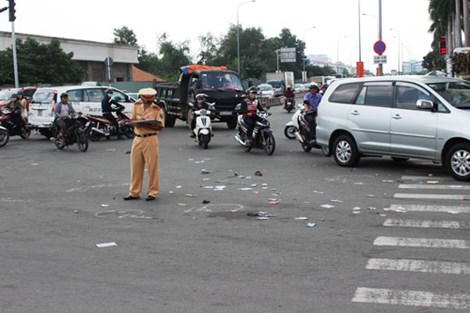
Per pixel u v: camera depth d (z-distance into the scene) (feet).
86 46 210.38
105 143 67.31
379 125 41.06
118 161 51.03
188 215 29.14
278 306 16.80
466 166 36.40
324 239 23.97
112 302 17.48
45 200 34.12
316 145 51.96
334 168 43.75
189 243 23.93
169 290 18.40
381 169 42.73
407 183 36.60
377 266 20.30
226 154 54.24
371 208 29.50
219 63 372.17
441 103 37.88
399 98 40.40
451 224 25.91
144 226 27.09
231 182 38.55
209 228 26.35
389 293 17.65
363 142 42.37
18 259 22.21
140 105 32.99
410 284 18.40
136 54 241.76
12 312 16.88
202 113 60.03
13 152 60.54
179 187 37.04
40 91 72.38
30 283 19.43
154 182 33.22
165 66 337.31
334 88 45.27
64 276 20.07
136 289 18.58
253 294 17.84
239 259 21.53
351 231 25.13
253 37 393.50
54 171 46.09
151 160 32.89
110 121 70.38
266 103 145.28
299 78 474.90
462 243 22.91
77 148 62.39
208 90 77.00
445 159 37.76
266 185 37.04
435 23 260.01
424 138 38.29
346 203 30.89
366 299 17.19
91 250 23.24
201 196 33.94
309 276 19.40
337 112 44.19
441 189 34.24
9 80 163.22
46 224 27.99
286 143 62.08
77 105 70.90
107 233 25.93
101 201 33.37
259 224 26.81
